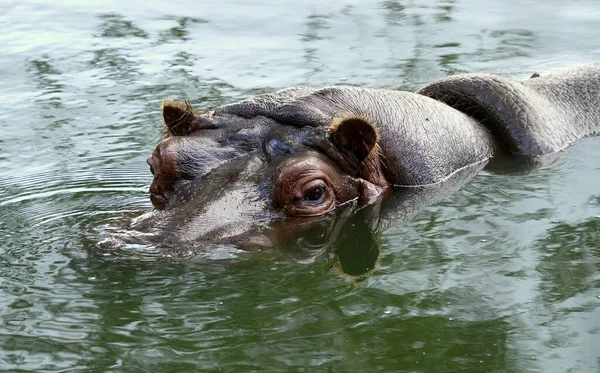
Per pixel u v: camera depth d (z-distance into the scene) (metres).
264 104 14.66
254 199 13.21
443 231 13.06
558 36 27.22
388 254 12.24
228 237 12.44
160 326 10.07
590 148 17.22
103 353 9.47
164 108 15.28
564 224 13.11
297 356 9.42
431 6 31.69
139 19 30.19
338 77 22.84
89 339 9.77
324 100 14.98
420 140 15.52
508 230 12.98
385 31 28.12
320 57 25.11
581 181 15.13
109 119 19.94
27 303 10.60
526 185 15.07
